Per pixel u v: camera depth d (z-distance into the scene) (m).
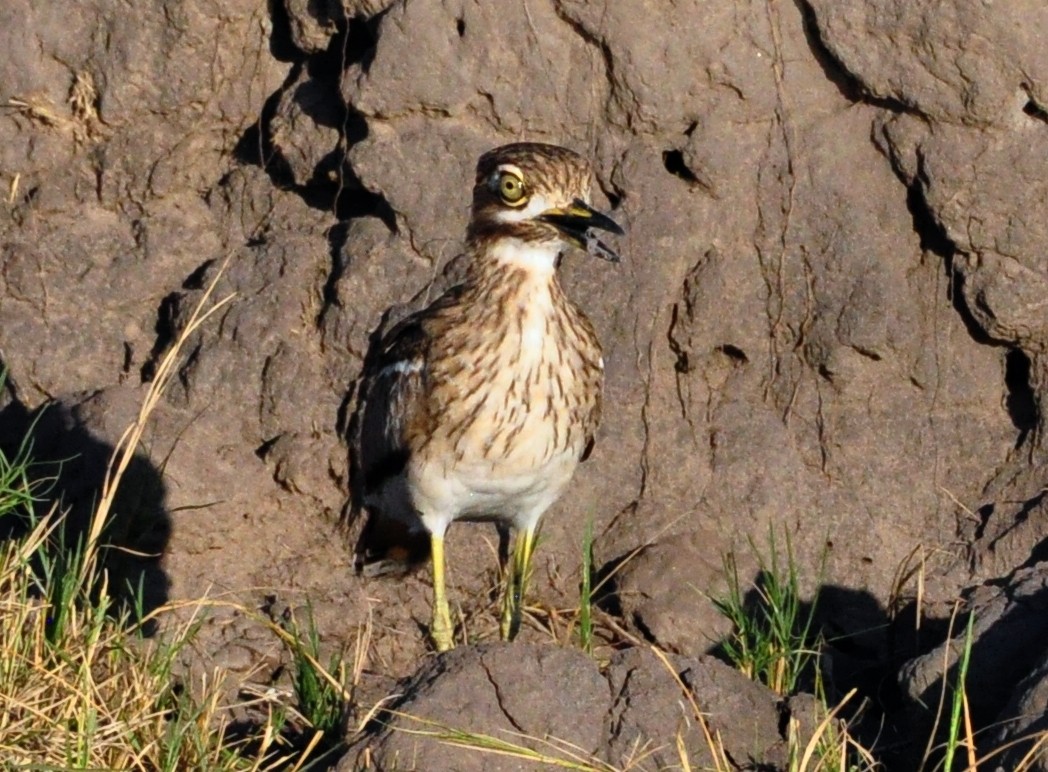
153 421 15.45
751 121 15.33
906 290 15.34
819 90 15.34
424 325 13.88
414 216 15.62
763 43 15.24
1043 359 15.28
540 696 11.48
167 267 16.33
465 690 11.43
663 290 15.41
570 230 13.40
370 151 15.60
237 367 15.77
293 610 14.96
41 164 16.44
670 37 15.20
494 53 15.40
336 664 13.62
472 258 13.73
